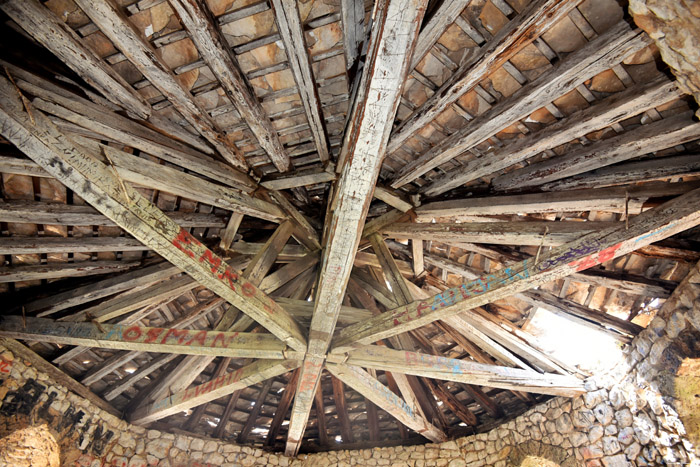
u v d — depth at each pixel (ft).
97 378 19.35
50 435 17.15
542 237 14.01
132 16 9.66
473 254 18.62
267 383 25.53
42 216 13.15
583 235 12.10
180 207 16.25
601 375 18.24
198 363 20.12
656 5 6.86
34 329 15.29
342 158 13.96
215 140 13.38
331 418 27.76
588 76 10.10
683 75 8.11
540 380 18.33
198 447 22.65
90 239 14.75
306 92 11.77
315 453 24.62
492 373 17.51
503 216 16.81
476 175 14.61
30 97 10.53
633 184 13.07
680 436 14.43
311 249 19.24
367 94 8.22
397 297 16.10
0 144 11.05
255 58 11.12
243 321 17.38
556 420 19.98
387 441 24.73
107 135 12.05
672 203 11.06
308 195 19.52
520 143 12.91
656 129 11.07
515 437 21.61
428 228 16.90
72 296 15.88
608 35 9.39
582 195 13.62
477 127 12.22
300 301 17.57
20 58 10.30
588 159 12.59
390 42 7.40
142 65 10.44
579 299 17.37
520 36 9.45
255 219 19.43
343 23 10.09
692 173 11.53
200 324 21.30
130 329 15.17
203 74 11.45
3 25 10.03
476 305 13.51
